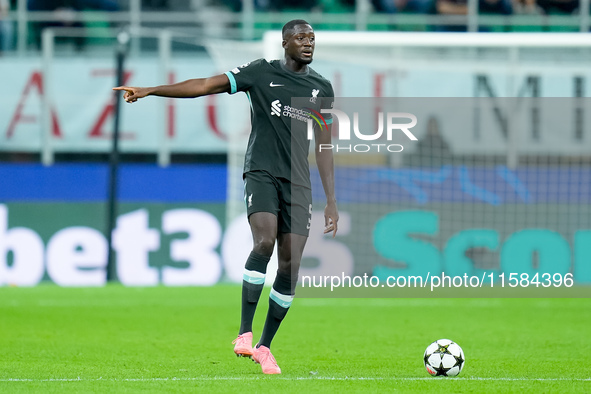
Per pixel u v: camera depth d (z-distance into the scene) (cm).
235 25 5966
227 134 5425
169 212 5009
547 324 3238
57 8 5838
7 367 2081
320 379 1855
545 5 6019
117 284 4894
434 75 5378
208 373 1973
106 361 2209
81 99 5438
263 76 1914
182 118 5431
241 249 4988
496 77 5375
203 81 1886
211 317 3416
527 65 5309
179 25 5866
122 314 3497
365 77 5325
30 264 4972
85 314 3484
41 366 2103
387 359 2284
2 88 5428
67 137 5416
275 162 1900
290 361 2233
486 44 4075
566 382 1850
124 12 5900
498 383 1825
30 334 2839
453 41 4084
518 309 3791
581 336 2867
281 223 1922
